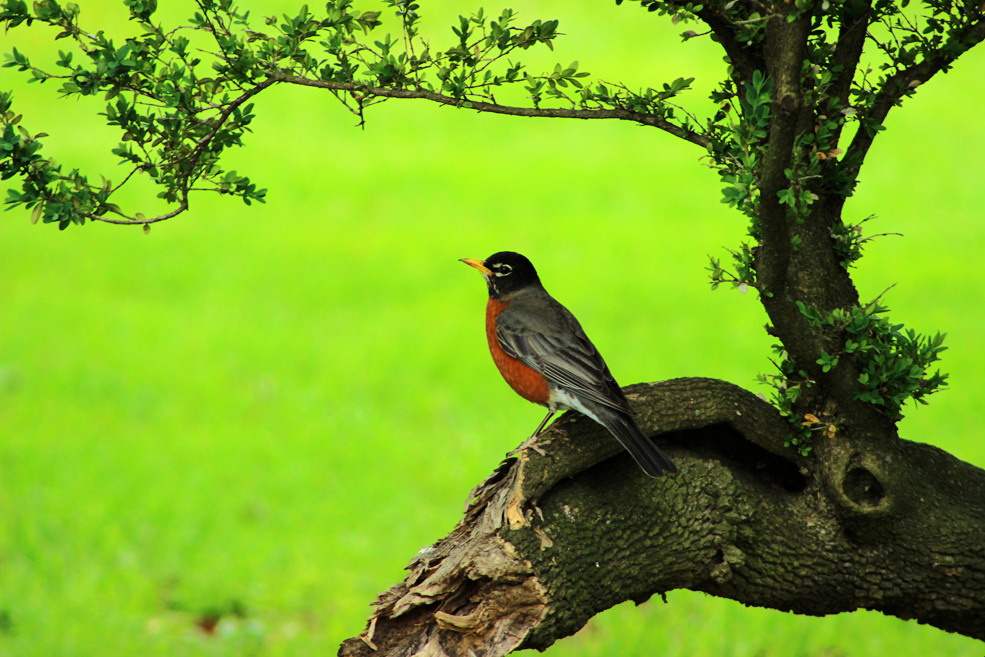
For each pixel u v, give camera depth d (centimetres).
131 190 2850
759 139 596
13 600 1196
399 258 2425
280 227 2628
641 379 1761
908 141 3244
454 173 3044
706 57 3681
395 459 1550
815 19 643
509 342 819
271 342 1980
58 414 1684
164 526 1370
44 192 584
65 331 2025
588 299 2155
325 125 3488
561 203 2795
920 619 698
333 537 1349
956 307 2061
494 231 2595
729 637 1098
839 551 670
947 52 635
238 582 1258
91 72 580
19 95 3509
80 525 1355
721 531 658
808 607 695
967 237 2492
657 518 650
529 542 597
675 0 607
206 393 1766
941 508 661
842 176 637
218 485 1469
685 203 2781
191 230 2598
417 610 614
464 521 650
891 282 2214
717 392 677
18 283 2277
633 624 1132
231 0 604
